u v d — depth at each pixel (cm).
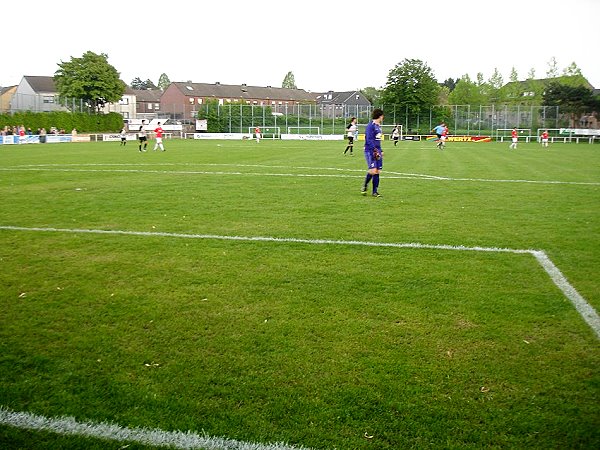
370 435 306
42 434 308
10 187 1355
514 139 3950
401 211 1012
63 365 388
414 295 530
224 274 597
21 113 5062
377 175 1202
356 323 461
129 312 488
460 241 759
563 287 558
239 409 331
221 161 2277
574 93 6200
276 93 11594
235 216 949
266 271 609
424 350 411
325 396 345
